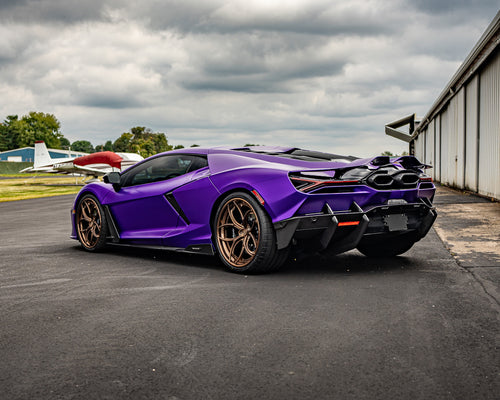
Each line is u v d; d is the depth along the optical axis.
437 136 23.91
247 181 4.01
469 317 2.83
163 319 2.89
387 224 4.09
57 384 2.01
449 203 11.06
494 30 10.41
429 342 2.42
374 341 2.45
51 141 130.25
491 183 12.35
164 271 4.37
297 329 2.66
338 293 3.44
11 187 32.25
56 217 11.23
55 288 3.77
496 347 2.34
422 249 5.33
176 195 4.62
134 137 132.00
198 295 3.45
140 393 1.92
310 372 2.09
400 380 1.99
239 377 2.05
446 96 19.45
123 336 2.59
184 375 2.08
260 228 3.93
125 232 5.28
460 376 2.02
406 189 4.12
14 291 3.69
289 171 3.84
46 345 2.47
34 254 5.51
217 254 4.41
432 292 3.43
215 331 2.65
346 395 1.87
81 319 2.92
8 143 126.31
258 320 2.83
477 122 13.93
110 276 4.20
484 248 5.27
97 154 37.28
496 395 1.86
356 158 4.64
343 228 3.87
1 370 2.16
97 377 2.07
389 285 3.67
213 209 4.35
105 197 5.41
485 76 13.05
